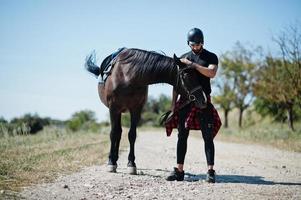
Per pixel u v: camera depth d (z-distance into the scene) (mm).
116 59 8758
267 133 25641
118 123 9039
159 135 31625
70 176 8344
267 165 11578
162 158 12891
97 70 10141
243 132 29594
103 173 8875
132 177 8562
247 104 49375
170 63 8141
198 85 7902
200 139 27172
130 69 8375
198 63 8188
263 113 49438
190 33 8164
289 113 29812
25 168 8750
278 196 7043
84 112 48344
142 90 8555
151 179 8445
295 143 19172
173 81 8164
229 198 6887
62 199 6527
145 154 13961
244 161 12516
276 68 30031
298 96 26312
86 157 11234
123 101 8594
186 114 8336
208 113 8242
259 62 46125
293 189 7707
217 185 8008
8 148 13266
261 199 6809
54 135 19359
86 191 7125
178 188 7645
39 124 37281
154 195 7035
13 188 6973
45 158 10430
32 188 7082
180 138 8445
